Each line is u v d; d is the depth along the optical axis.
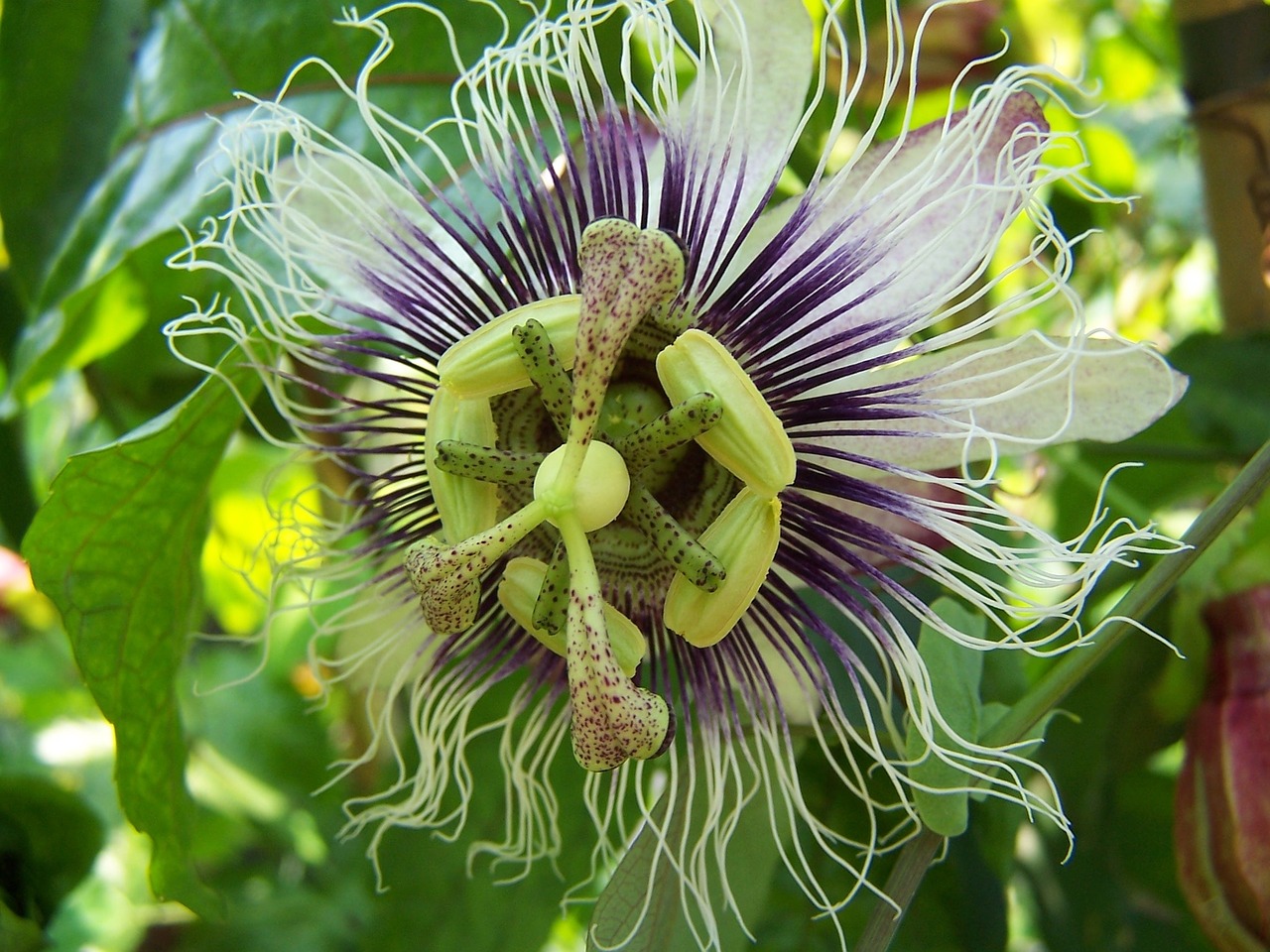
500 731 0.12
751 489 0.09
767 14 0.10
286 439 0.13
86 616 0.10
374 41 0.11
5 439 0.14
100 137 0.11
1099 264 0.18
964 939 0.12
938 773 0.09
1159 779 0.13
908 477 0.09
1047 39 0.15
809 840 0.12
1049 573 0.09
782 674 0.10
